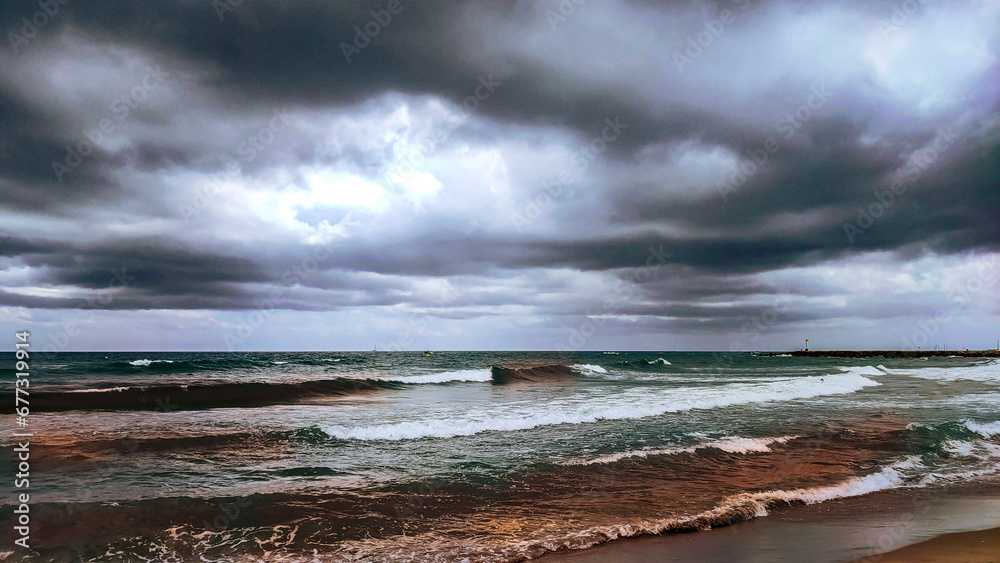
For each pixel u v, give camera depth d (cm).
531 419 1380
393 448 1066
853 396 2270
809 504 760
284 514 671
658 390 2398
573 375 3788
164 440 1096
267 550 566
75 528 615
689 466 938
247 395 2023
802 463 981
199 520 647
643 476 869
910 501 780
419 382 2870
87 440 1095
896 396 2270
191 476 842
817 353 14875
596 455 1009
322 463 938
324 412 1605
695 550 580
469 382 3017
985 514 723
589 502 736
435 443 1118
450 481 827
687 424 1390
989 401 2059
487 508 707
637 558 555
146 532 608
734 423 1414
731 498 755
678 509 711
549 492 778
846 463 988
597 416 1496
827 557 561
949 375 3838
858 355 12975
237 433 1177
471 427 1278
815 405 1888
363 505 712
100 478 823
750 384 2786
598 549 580
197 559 544
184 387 2038
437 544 587
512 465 928
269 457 980
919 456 1057
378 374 3228
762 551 578
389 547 578
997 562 549
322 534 611
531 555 562
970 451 1123
